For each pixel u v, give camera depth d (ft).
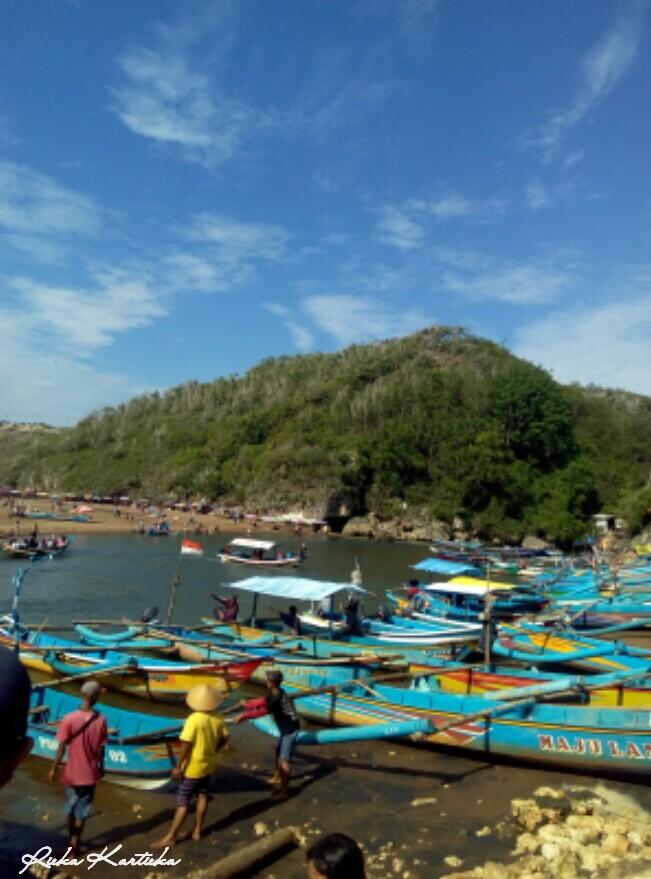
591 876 31.55
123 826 37.37
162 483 386.32
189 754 35.60
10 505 298.76
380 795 42.63
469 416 304.30
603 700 51.49
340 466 302.45
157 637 72.49
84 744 33.83
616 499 282.97
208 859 34.42
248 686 65.36
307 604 122.72
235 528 280.92
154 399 514.68
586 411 346.13
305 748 50.90
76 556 183.01
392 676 56.39
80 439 487.20
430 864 34.30
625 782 44.57
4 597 120.98
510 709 46.93
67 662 61.36
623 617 100.94
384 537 278.87
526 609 112.78
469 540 266.36
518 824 38.65
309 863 12.61
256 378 474.08
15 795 40.40
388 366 388.98
